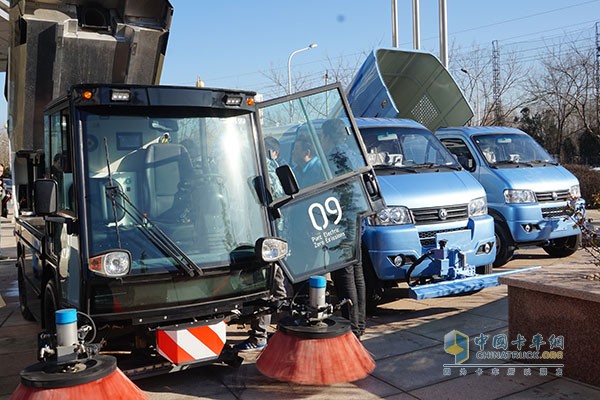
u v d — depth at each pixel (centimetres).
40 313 596
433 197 716
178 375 538
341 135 582
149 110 492
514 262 1049
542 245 995
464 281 675
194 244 484
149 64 695
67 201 483
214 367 555
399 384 504
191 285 473
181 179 494
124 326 470
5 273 1171
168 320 466
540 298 529
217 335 480
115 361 412
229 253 494
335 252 562
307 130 568
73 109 469
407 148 818
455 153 1035
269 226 525
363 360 478
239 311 504
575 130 4031
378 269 682
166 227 478
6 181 1470
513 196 941
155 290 460
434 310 734
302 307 514
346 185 575
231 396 490
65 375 382
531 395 477
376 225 688
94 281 439
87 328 428
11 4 648
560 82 3153
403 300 793
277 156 555
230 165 518
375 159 784
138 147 484
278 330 492
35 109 671
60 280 501
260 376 530
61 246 501
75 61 661
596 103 2909
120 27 665
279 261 526
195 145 507
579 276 545
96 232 455
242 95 527
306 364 461
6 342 683
